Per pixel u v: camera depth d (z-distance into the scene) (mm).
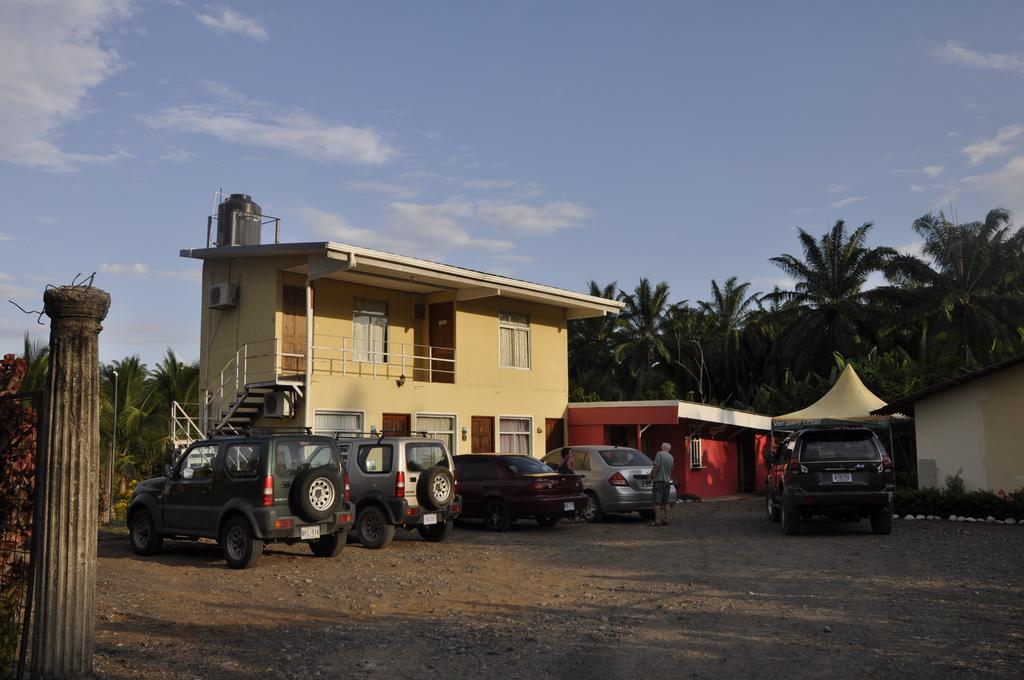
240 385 21984
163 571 11844
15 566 6375
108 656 7207
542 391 28141
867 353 52500
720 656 7102
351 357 23531
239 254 21922
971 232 52438
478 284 24328
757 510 22938
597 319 61062
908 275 52875
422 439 15172
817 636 7723
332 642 7723
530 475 17125
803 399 42844
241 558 12055
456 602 9570
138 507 13688
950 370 33344
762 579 10859
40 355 27016
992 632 7801
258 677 6602
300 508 12234
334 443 13195
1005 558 12547
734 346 58688
